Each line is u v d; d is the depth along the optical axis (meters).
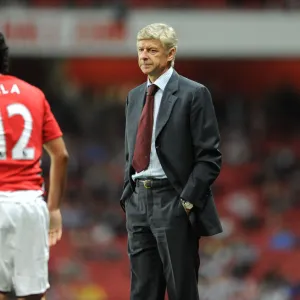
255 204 89.44
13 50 83.00
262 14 86.62
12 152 19.19
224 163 98.75
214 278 69.69
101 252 77.50
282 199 89.44
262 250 79.38
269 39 86.44
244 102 109.31
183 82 20.94
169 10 86.19
